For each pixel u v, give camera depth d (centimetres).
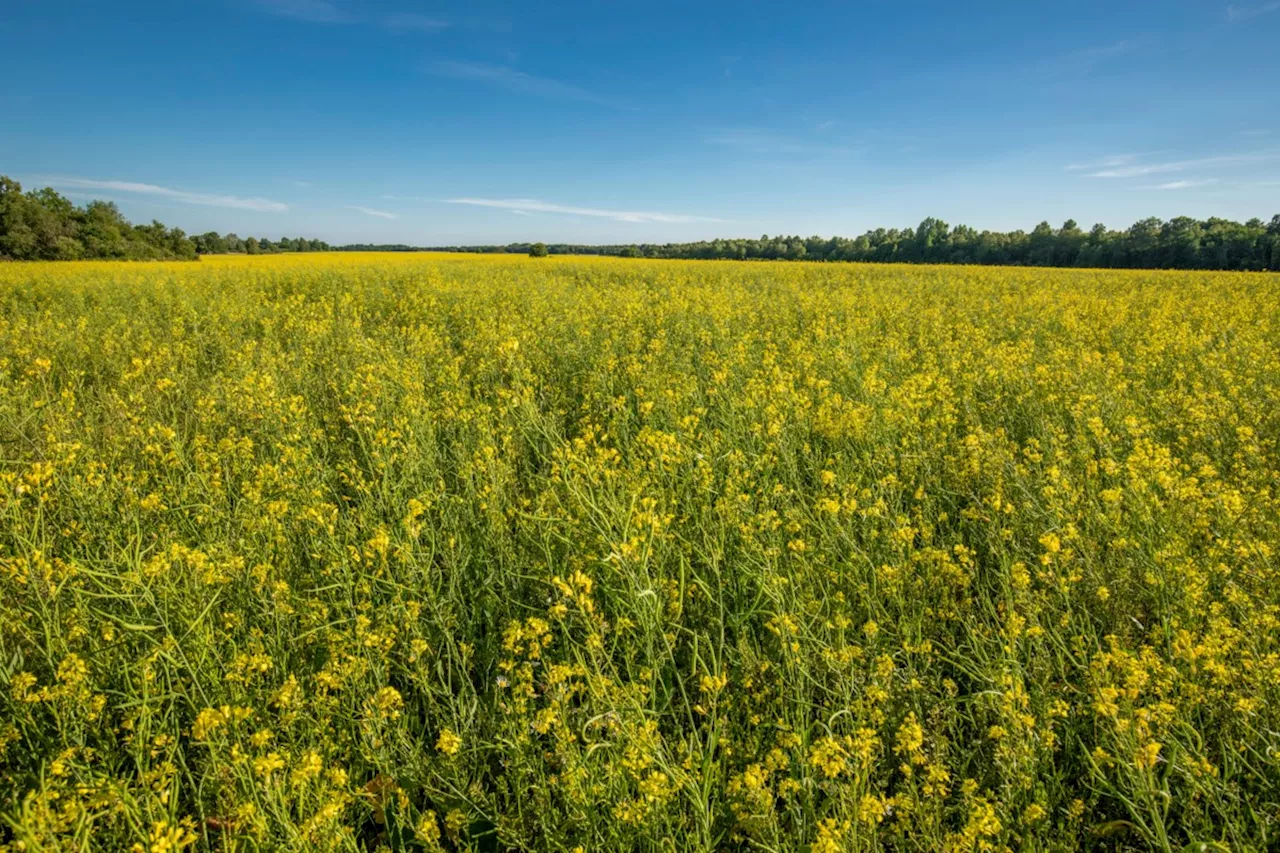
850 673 264
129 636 269
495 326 1026
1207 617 283
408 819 217
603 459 400
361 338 890
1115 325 1009
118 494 405
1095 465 417
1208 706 238
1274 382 636
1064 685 259
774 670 274
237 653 270
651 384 642
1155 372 737
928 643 275
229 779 207
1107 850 228
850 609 310
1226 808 206
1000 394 639
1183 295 1609
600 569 321
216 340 956
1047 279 2380
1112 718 221
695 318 1069
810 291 1761
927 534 360
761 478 434
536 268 3002
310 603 303
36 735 242
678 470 441
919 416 558
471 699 278
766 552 324
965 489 438
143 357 837
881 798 216
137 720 243
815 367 746
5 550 337
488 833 226
